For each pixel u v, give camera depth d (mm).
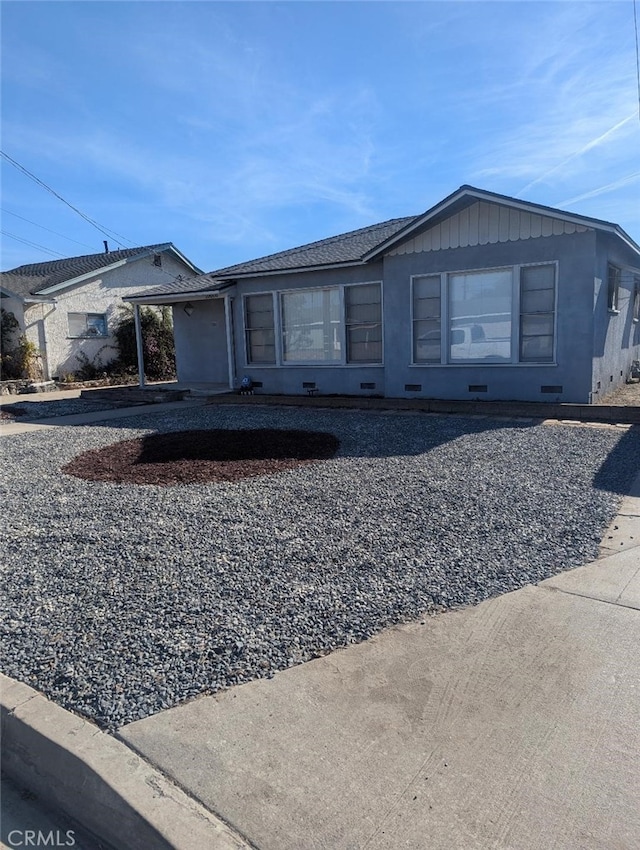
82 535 4516
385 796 1967
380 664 2721
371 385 12312
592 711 2348
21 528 4742
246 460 6949
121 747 2215
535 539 4176
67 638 3023
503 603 3270
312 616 3162
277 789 2012
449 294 10828
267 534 4387
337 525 4539
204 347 16516
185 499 5395
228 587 3523
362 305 12250
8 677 2705
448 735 2240
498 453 6887
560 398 9930
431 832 1822
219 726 2334
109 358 21594
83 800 2107
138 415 11852
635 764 2064
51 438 9297
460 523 4520
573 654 2750
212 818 1902
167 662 2779
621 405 9367
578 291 9539
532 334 10148
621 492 5246
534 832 1810
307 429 9141
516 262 10016
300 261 12984
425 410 10727
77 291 20359
